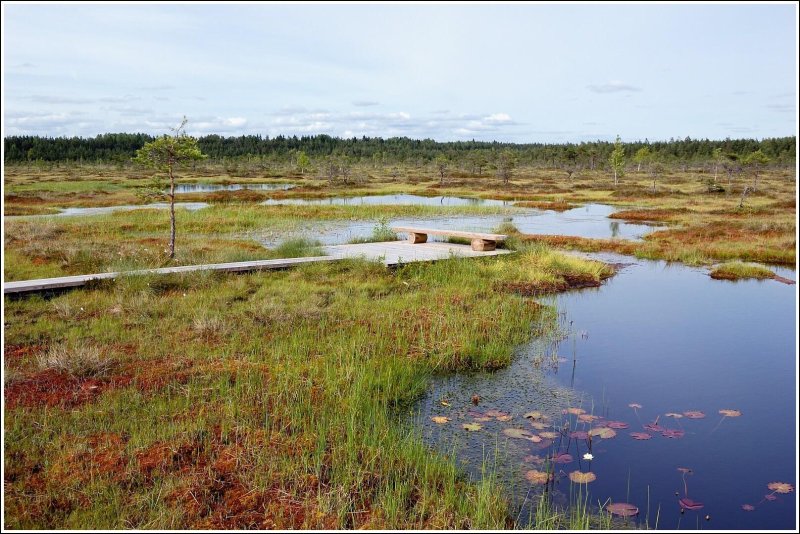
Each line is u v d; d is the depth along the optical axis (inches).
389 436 239.8
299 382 287.3
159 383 281.7
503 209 1353.3
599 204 1589.6
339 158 3855.8
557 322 428.5
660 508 200.1
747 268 622.8
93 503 184.9
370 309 428.1
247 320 382.3
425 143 6397.6
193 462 210.7
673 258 710.5
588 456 229.3
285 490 195.9
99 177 2662.4
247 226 971.9
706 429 261.6
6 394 262.1
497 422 264.7
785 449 243.0
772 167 3065.9
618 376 326.0
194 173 3213.6
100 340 340.2
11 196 1505.9
